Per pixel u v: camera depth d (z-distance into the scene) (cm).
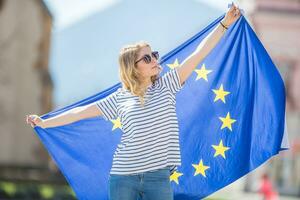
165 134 672
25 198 3388
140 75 693
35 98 5081
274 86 802
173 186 803
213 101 806
